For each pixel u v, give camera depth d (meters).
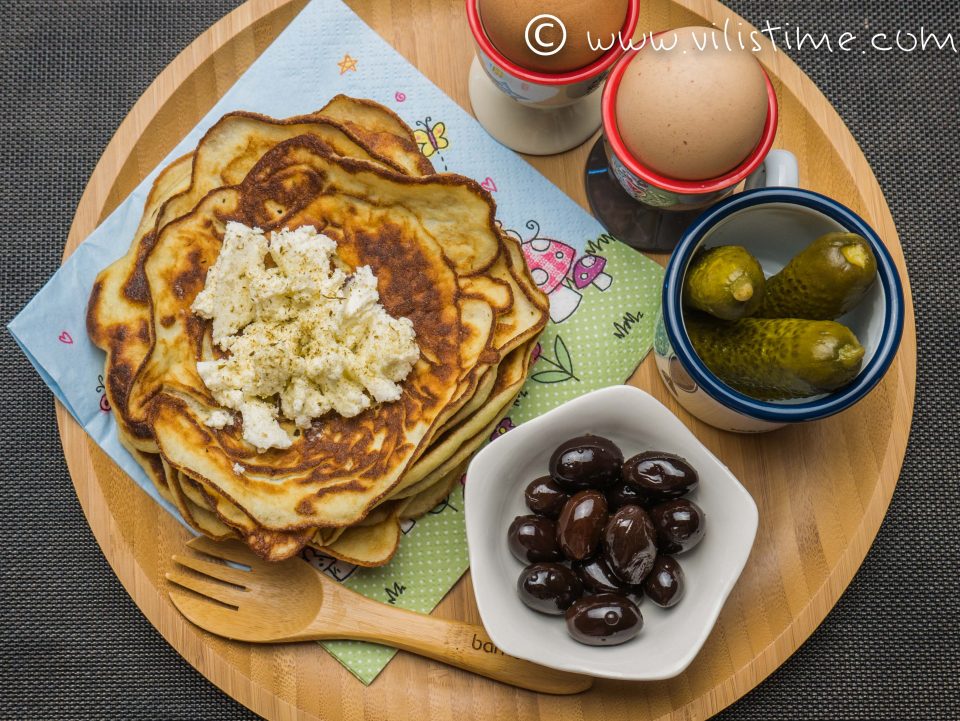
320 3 0.33
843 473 0.33
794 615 0.32
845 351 0.25
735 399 0.27
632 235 0.33
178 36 0.38
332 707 0.32
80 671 0.35
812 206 0.28
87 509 0.32
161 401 0.30
